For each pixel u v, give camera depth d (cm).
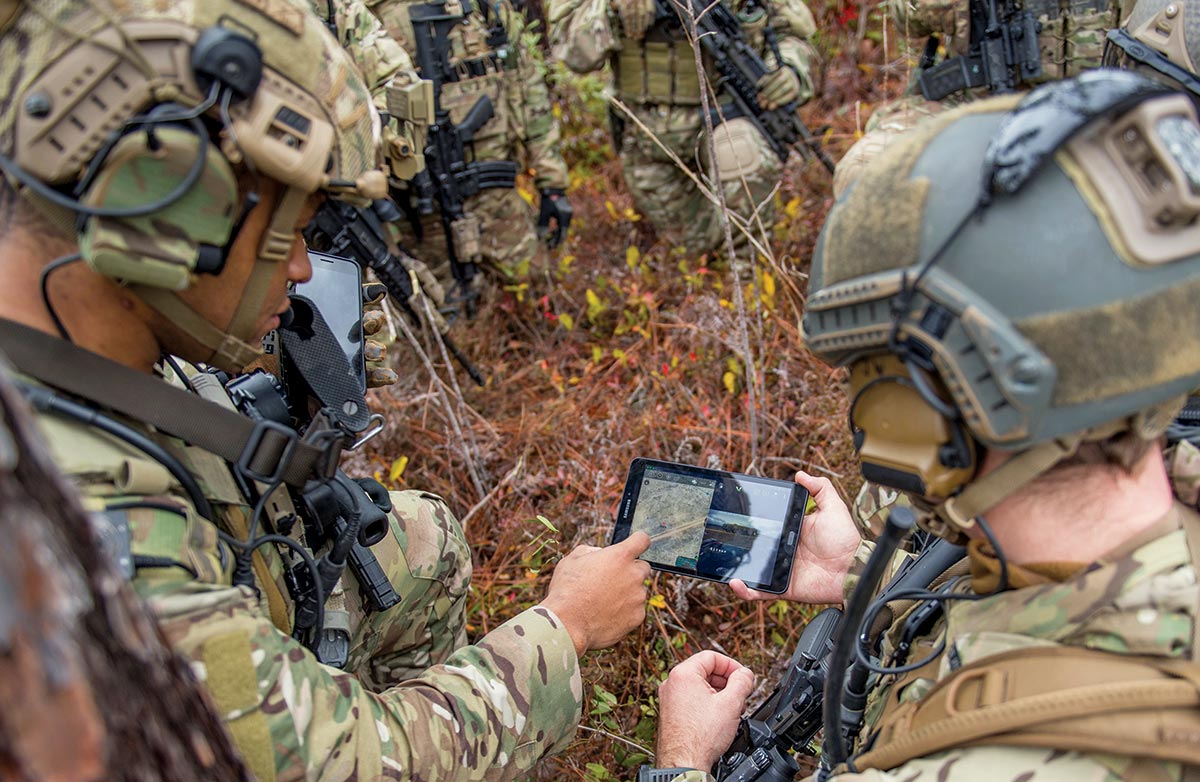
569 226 444
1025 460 98
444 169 375
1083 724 90
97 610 70
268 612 136
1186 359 92
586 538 270
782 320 339
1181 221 90
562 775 208
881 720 115
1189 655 92
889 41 524
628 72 403
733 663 168
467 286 398
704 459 302
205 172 108
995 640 102
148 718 75
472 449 315
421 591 187
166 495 114
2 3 103
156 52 104
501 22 377
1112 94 90
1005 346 91
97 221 105
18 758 61
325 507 144
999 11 329
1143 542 100
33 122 103
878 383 105
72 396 116
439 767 125
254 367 169
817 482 174
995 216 93
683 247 414
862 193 104
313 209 127
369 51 332
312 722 114
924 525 113
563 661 143
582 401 342
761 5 391
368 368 194
